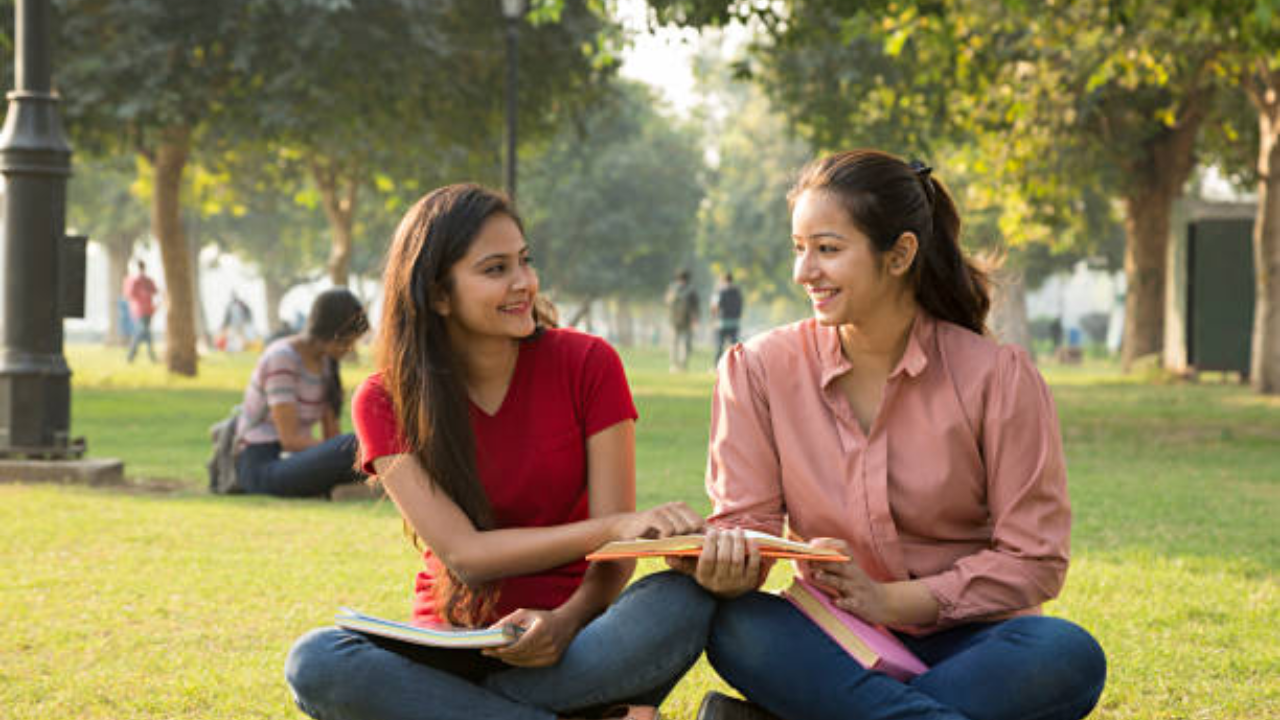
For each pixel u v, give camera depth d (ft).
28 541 17.43
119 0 50.55
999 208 83.66
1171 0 39.81
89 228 137.49
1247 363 67.77
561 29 57.57
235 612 13.41
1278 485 25.04
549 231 147.23
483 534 8.47
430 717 7.66
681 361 91.35
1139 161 74.64
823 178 8.39
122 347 140.56
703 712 7.79
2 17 50.14
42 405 25.14
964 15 44.73
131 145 62.64
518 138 62.85
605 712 8.08
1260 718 10.13
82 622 12.98
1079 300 238.27
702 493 23.15
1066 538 8.40
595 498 8.88
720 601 8.10
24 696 10.57
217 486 23.02
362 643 7.81
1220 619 13.42
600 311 243.19
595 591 8.28
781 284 170.40
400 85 52.60
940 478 8.49
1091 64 51.57
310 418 22.80
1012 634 7.80
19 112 24.81
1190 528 19.53
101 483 24.44
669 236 152.25
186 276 62.80
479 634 7.65
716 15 33.91
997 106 57.98
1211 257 68.18
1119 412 44.93
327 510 20.74
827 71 57.67
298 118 51.11
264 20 50.06
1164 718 10.11
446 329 8.64
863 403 8.78
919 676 7.86
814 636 7.80
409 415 8.48
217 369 75.92
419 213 8.53
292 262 161.07
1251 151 70.54
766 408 8.95
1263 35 35.47
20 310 24.95
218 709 10.23
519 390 8.80
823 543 8.06
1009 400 8.36
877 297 8.46
